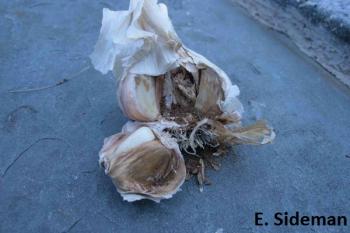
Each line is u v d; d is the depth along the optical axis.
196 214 0.14
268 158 0.17
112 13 0.15
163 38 0.15
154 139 0.14
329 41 0.22
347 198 0.15
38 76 0.20
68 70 0.20
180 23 0.24
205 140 0.16
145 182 0.14
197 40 0.23
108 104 0.18
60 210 0.14
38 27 0.23
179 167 0.14
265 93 0.20
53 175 0.15
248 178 0.16
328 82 0.21
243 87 0.20
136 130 0.14
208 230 0.14
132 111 0.15
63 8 0.25
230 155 0.16
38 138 0.17
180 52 0.15
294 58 0.23
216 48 0.23
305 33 0.23
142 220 0.14
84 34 0.23
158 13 0.15
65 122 0.17
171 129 0.15
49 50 0.22
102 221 0.14
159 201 0.14
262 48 0.23
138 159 0.14
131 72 0.15
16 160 0.16
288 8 0.24
